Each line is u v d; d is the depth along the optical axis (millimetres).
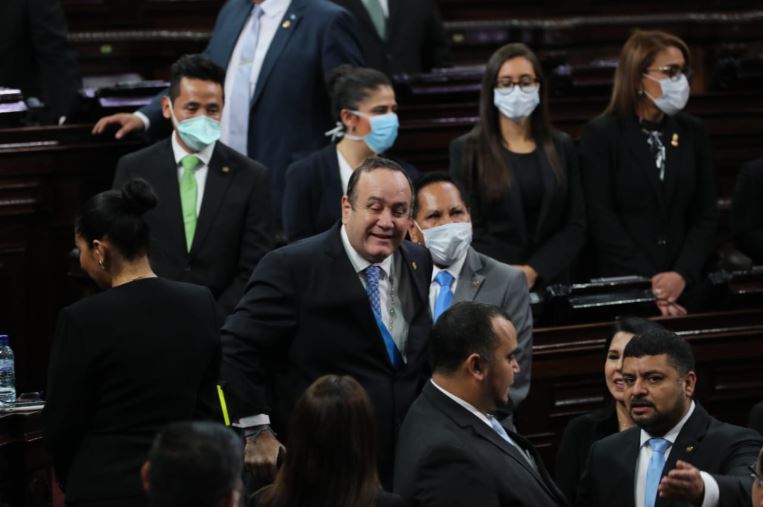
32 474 16453
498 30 32750
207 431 10445
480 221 21688
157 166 19703
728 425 15930
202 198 19453
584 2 34375
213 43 23594
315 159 20578
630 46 22812
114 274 14219
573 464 17828
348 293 15734
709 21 33531
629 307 21125
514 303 17516
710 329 21391
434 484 13734
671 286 21953
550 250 21641
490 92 21641
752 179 23438
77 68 25703
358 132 20422
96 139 23000
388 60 27328
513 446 14461
